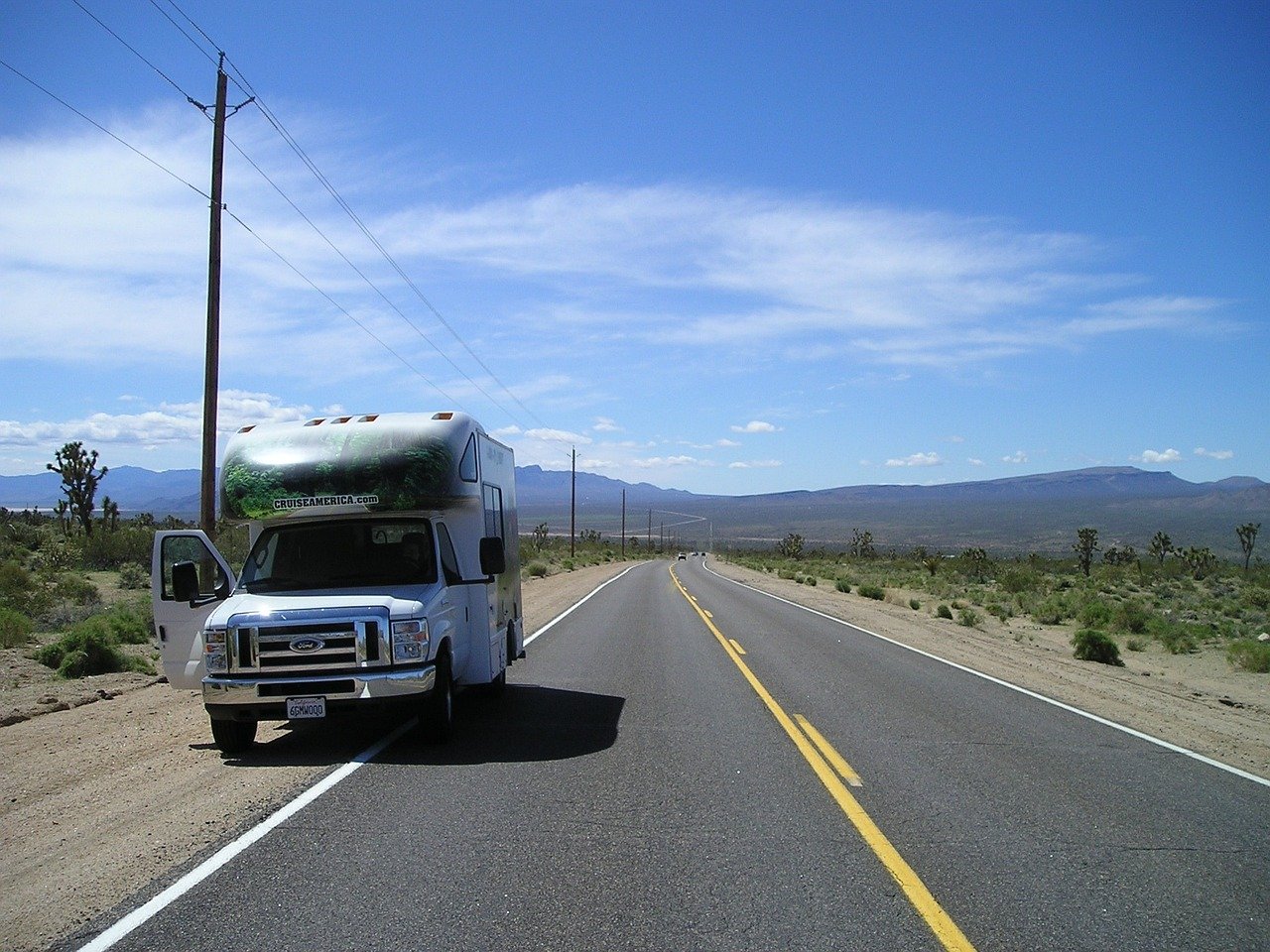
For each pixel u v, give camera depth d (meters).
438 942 4.84
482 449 11.77
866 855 6.31
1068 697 13.68
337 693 8.86
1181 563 57.81
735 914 5.24
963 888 5.73
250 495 9.95
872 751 9.61
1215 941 5.00
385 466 9.95
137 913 5.21
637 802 7.53
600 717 11.36
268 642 8.91
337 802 7.47
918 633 23.50
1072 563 75.50
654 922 5.12
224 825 6.85
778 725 10.88
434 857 6.15
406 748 9.61
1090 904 5.49
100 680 14.22
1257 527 58.03
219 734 9.20
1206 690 16.19
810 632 22.64
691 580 53.00
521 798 7.61
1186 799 7.98
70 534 40.97
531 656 17.34
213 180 17.95
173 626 9.88
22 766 8.88
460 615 10.66
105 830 6.82
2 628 17.48
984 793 8.02
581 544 120.00
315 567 10.16
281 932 4.96
